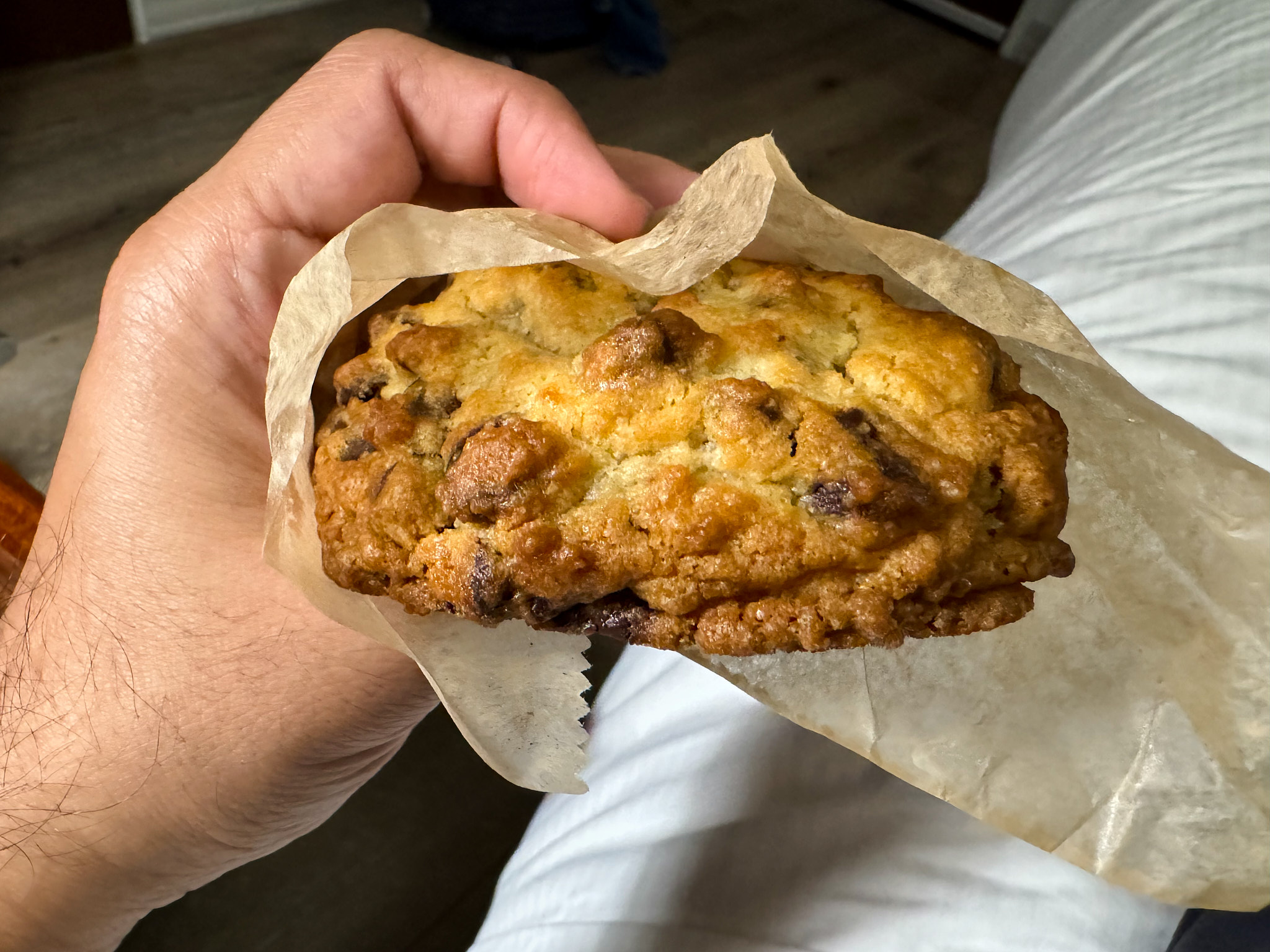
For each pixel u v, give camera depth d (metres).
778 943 0.16
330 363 0.14
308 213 0.17
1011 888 0.15
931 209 0.44
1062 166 0.26
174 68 0.44
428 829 0.26
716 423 0.12
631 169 0.21
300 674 0.16
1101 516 0.14
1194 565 0.13
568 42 0.49
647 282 0.13
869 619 0.12
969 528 0.12
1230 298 0.18
